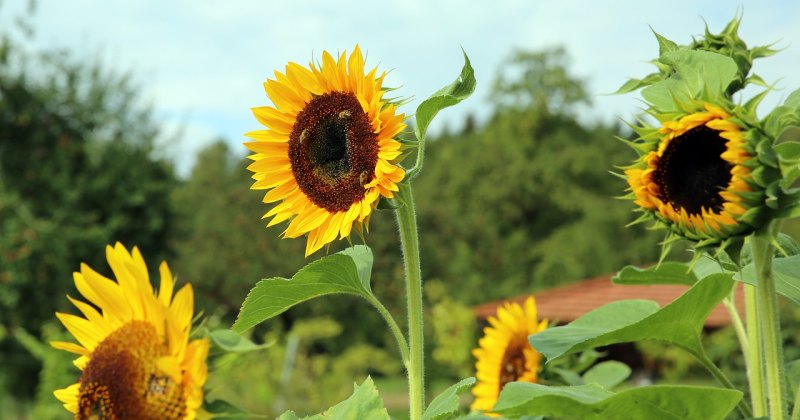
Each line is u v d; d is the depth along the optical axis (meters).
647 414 1.86
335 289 2.23
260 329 22.58
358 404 1.84
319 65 2.36
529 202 43.84
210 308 22.94
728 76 2.00
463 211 43.75
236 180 26.41
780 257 2.28
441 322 10.68
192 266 22.91
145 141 21.81
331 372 16.86
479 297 30.80
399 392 20.95
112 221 20.47
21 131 20.50
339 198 2.27
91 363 1.60
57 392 1.78
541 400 1.84
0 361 19.59
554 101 48.06
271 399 12.95
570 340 2.25
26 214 19.69
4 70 20.45
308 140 2.33
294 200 2.35
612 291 10.70
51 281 19.86
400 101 2.23
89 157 20.77
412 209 2.23
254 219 24.08
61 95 20.67
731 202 1.75
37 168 20.30
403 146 2.19
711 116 1.79
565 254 39.62
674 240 1.85
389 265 21.92
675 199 1.84
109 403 1.55
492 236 36.47
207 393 1.54
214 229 24.16
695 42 2.28
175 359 1.52
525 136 47.12
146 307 1.61
